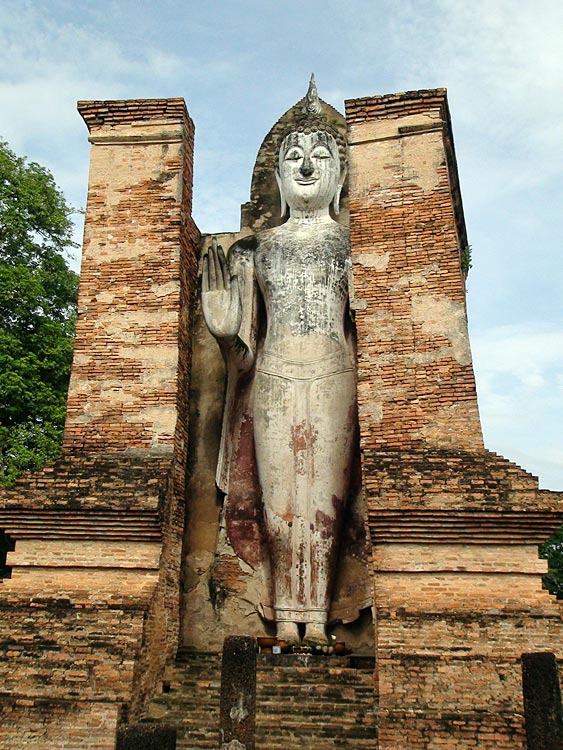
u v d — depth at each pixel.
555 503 10.09
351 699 10.56
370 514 10.46
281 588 12.48
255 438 13.28
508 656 9.55
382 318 11.99
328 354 13.17
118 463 11.77
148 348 12.70
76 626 10.52
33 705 9.92
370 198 12.75
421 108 13.04
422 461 10.81
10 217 20.73
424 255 12.20
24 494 11.30
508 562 10.16
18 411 19.28
